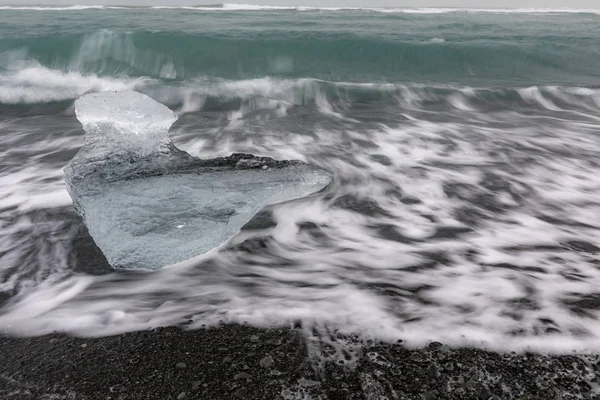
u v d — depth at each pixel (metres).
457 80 11.29
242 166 4.88
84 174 4.21
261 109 9.22
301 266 3.56
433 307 2.96
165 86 10.17
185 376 2.31
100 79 10.72
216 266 3.54
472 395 2.19
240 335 2.66
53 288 3.20
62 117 8.57
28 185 5.18
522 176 5.57
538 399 2.16
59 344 2.58
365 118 8.48
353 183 5.32
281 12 28.12
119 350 2.52
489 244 3.90
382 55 12.46
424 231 4.17
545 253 3.71
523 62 12.38
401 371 2.35
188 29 15.28
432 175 5.61
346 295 3.13
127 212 3.76
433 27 18.61
